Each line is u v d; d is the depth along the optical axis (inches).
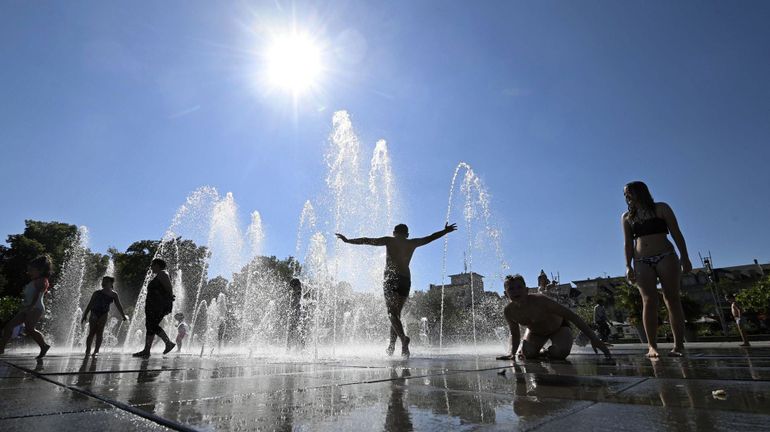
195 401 64.6
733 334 1216.8
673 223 161.3
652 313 160.4
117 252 1524.4
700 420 44.4
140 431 45.7
